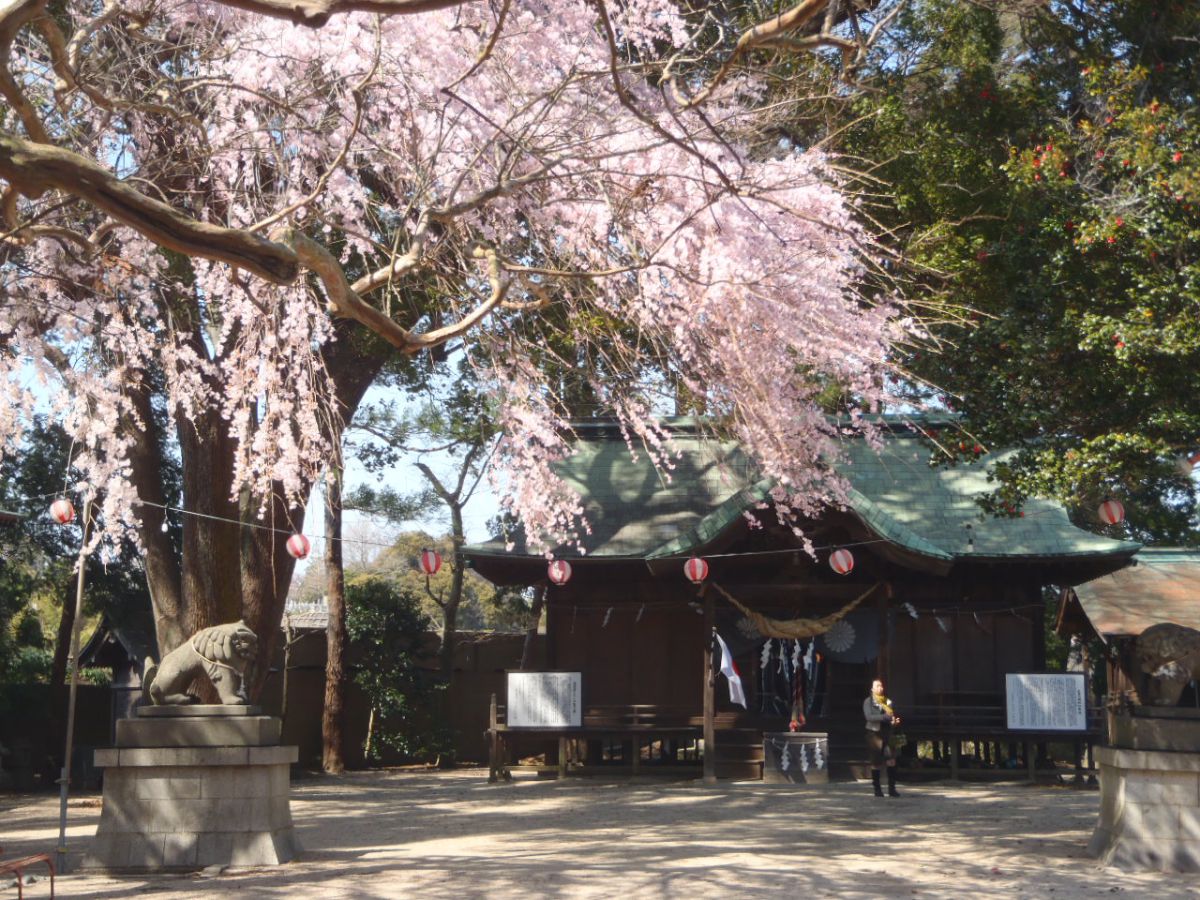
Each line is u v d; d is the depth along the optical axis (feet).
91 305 38.75
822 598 65.51
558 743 70.69
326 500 46.62
